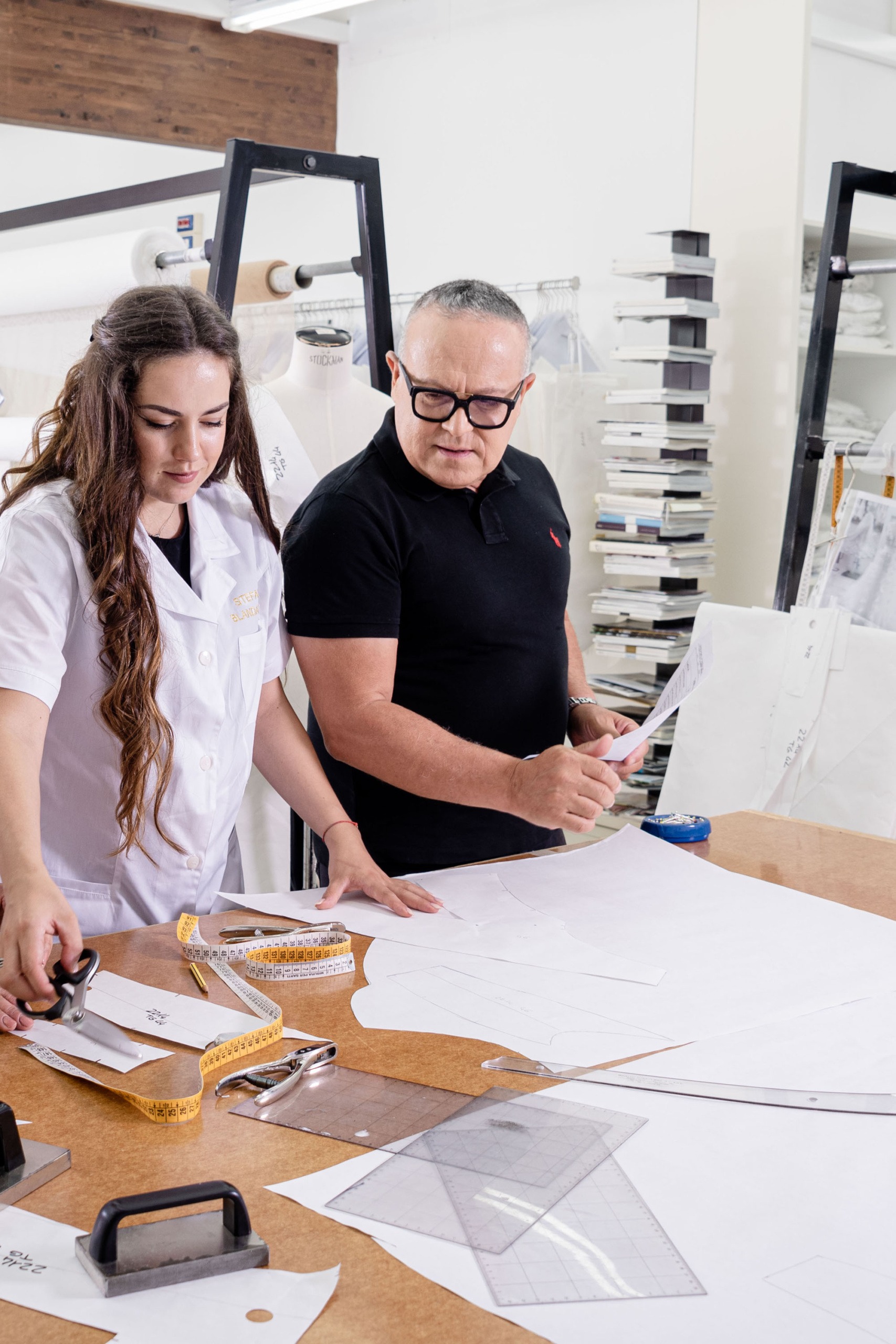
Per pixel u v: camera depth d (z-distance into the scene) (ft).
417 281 17.15
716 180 13.08
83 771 4.64
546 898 4.62
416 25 16.49
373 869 4.68
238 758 4.99
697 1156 2.78
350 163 8.45
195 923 4.11
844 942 4.14
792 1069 3.22
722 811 8.05
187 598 4.67
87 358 4.27
